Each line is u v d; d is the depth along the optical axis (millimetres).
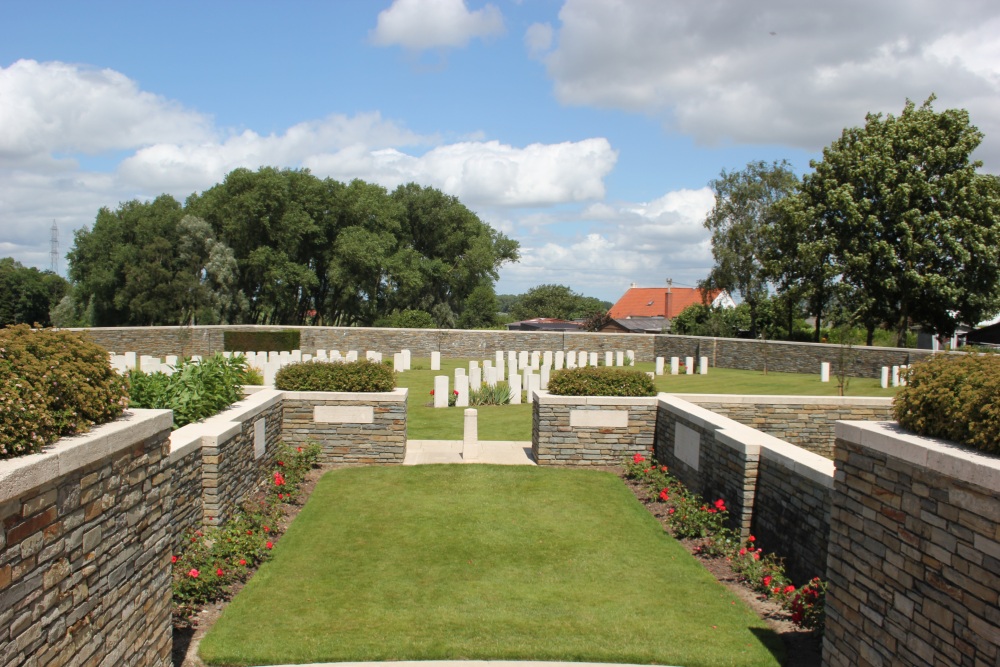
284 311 50656
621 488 10500
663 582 7258
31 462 3580
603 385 12039
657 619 6406
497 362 24078
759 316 41531
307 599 6773
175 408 8438
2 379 3982
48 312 61656
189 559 6773
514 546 8227
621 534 8633
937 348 34500
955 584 4152
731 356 30734
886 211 30562
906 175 30125
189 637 6055
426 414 16672
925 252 29656
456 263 57500
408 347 33094
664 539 8484
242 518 8375
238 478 8711
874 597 4961
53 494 3816
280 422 11359
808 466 6781
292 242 45844
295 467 10680
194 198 52812
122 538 4645
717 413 10578
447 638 5980
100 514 4340
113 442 4434
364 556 7887
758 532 7949
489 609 6594
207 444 7660
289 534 8523
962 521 4102
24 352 4312
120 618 4613
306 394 11531
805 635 6113
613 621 6355
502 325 52594
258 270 45812
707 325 39781
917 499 4523
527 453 12625
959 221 29031
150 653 5094
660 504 9742
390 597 6844
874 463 5004
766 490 7762
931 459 4363
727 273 42031
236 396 10172
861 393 21094
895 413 5219
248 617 6363
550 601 6785
